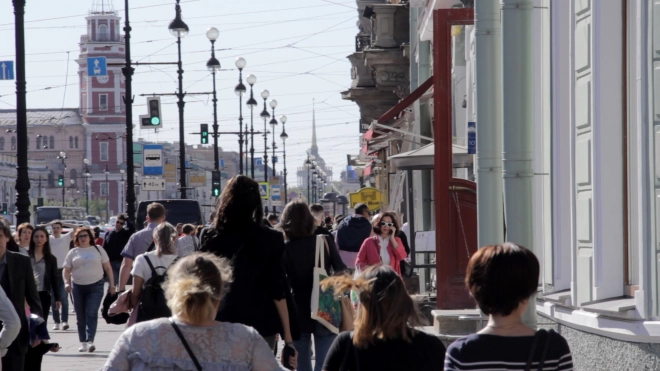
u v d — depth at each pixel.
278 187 90.31
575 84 11.42
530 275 5.14
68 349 19.94
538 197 13.38
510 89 9.66
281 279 9.31
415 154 20.88
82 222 95.81
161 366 5.88
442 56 15.62
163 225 12.35
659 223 9.16
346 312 11.77
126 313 13.03
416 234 20.91
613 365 10.11
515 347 5.09
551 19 12.52
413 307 6.09
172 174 67.19
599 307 10.22
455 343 5.21
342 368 6.07
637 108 9.62
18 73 26.17
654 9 9.23
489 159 10.84
